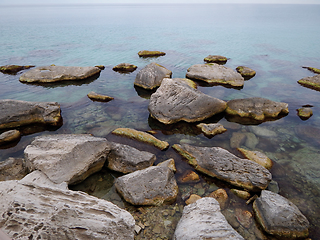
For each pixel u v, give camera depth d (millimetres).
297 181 8016
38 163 7008
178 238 5344
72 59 24609
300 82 18359
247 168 7828
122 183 7051
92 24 57500
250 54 27719
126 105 14234
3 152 9242
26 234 4508
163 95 12547
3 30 43156
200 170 8367
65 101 14578
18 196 5258
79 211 5070
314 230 6156
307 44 32656
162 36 39781
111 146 8625
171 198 6898
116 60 24953
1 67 20406
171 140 10500
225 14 100375
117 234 4938
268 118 12773
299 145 10227
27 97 15094
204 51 29297
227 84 17953
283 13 104688
